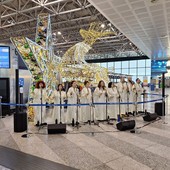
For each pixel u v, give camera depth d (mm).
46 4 10227
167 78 29859
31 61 7367
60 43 19688
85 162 3688
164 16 7629
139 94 8992
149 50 16031
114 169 3410
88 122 7188
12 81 9148
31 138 5195
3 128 6312
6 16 11945
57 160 3777
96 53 27797
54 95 6832
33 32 16328
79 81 10289
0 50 8977
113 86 7633
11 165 3555
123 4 6461
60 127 5633
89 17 12031
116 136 5383
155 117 7418
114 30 14766
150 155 4023
